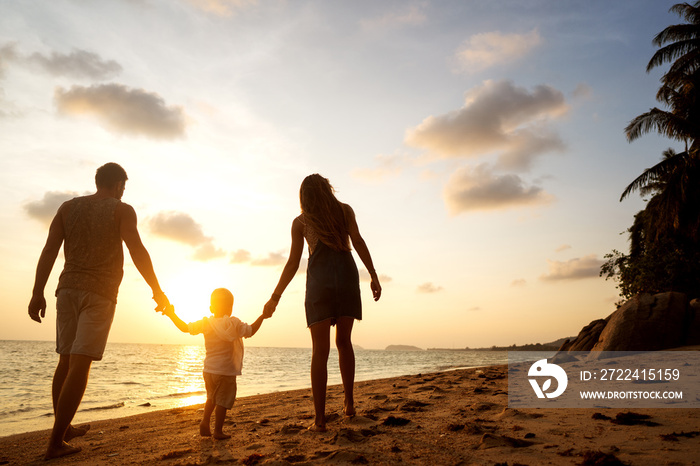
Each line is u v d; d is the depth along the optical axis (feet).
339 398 20.36
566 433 9.19
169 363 121.70
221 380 11.39
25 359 124.47
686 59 64.90
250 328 11.51
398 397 18.15
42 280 11.26
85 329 10.77
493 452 8.02
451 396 17.38
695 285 57.77
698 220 61.05
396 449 8.36
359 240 11.57
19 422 22.95
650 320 36.78
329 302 10.76
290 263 11.57
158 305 11.79
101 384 50.21
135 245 11.55
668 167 65.21
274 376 65.26
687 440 8.06
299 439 9.89
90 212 11.38
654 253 63.41
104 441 12.45
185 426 14.52
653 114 61.93
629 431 9.07
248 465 8.01
